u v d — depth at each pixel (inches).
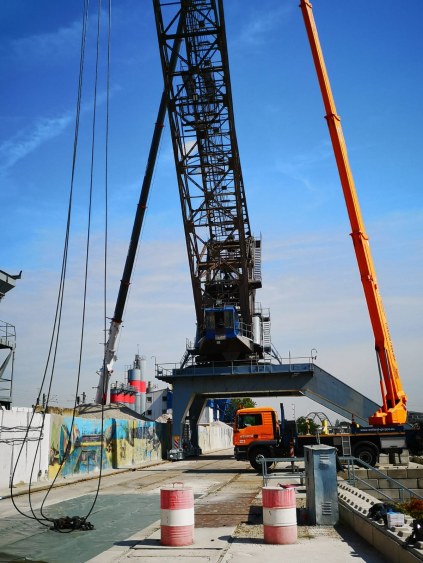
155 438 1870.1
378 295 1094.4
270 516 421.4
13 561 390.3
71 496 807.7
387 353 1078.4
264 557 372.5
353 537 438.0
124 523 549.6
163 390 4158.5
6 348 1255.5
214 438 3166.8
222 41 1683.1
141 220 1990.7
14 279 1333.7
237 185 1907.0
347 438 1095.6
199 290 2071.9
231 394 2164.1
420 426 1125.7
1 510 665.0
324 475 499.8
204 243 2082.9
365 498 517.3
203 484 935.0
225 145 1870.1
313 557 371.6
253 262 2155.5
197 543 424.5
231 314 1910.7
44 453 1052.5
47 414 1079.6
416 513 594.6
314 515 494.0
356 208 1099.3
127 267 2038.6
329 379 1838.1
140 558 380.2
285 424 1154.0
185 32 1694.1
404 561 333.4
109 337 2059.5
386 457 1112.2
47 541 462.9
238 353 1963.6
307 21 1140.5
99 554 401.7
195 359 2052.2
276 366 1856.5
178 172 1914.4
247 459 1155.3
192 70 1739.7
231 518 542.3
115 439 1470.2
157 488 911.7
